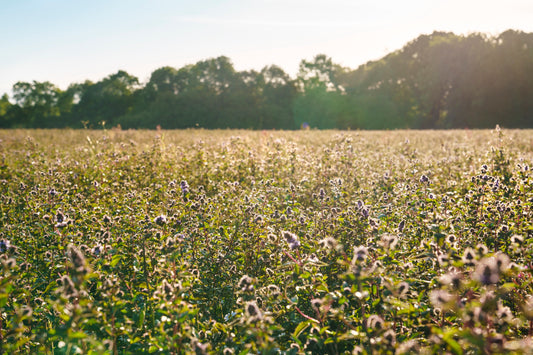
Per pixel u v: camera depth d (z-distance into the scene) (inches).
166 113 3535.9
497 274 103.0
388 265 143.3
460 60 3129.9
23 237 217.9
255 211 234.4
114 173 407.5
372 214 219.3
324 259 175.6
